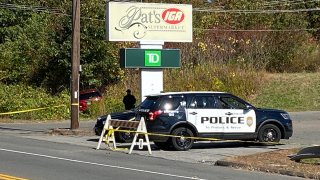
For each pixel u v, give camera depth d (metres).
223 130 39.03
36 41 90.69
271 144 41.44
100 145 40.59
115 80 86.50
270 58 100.00
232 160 31.42
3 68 88.44
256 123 39.84
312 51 104.50
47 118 72.62
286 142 43.94
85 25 82.44
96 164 30.31
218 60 95.44
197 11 103.38
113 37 51.97
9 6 104.81
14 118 72.00
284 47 100.81
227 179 26.06
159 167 29.89
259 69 98.31
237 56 97.44
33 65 89.12
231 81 91.81
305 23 106.50
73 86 50.75
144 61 51.34
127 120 38.81
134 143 36.66
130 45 85.31
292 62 101.56
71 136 48.50
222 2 108.69
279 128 40.66
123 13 52.34
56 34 84.88
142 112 38.66
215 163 31.80
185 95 38.78
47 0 106.31
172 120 37.94
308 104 87.44
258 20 101.56
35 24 96.31
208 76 90.88
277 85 93.44
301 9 110.12
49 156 33.41
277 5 108.81
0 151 35.38
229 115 39.19
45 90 85.88
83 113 74.94
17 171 26.81
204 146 41.19
